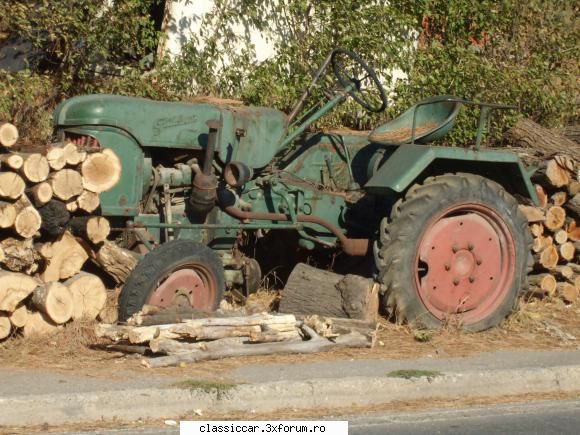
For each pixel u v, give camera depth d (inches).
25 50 447.8
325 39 476.1
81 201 301.0
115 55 453.1
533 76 514.9
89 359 282.0
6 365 272.7
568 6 547.5
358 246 346.3
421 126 368.8
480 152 342.6
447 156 336.2
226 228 332.8
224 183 334.3
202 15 475.5
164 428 239.8
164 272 305.1
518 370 290.8
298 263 356.5
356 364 288.8
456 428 248.8
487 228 346.6
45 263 301.7
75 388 250.2
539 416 263.3
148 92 442.6
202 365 280.1
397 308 331.9
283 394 261.6
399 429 246.5
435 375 279.9
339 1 476.1
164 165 329.4
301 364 286.2
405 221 331.3
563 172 382.0
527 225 354.3
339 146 366.0
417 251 333.4
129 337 277.6
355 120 489.7
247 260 346.3
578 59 543.8
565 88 532.1
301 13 486.6
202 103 348.8
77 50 437.7
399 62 486.9
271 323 300.2
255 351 292.0
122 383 257.0
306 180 358.3
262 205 345.7
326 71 470.9
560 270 387.2
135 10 446.6
